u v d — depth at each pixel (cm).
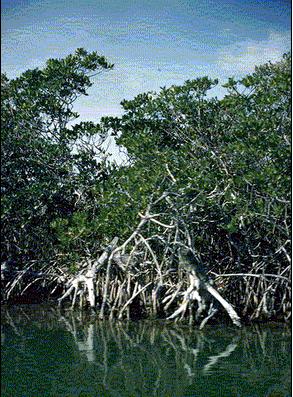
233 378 1152
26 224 1920
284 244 1573
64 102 1902
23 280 1925
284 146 1452
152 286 1664
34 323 1598
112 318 1623
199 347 1365
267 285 1644
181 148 1622
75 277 1762
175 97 1675
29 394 1109
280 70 1591
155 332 1498
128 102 1759
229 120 1648
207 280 1541
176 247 1625
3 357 1291
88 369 1210
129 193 1520
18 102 1881
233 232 1620
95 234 1730
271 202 1491
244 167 1466
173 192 1494
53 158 1891
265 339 1420
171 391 1102
